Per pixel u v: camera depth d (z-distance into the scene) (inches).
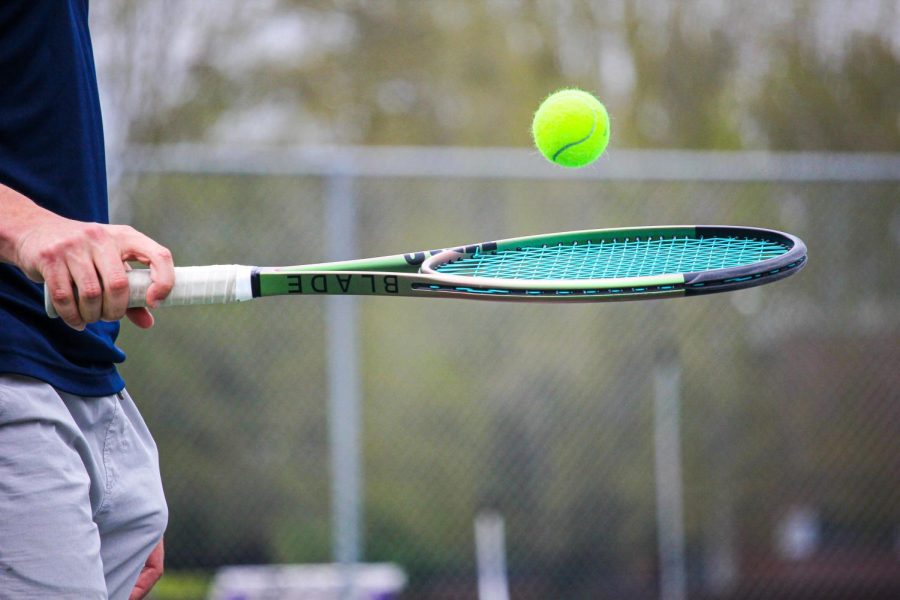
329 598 827.4
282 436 869.2
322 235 871.7
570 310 920.3
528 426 911.7
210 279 308.3
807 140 1536.7
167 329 862.5
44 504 263.9
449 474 901.2
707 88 1562.5
